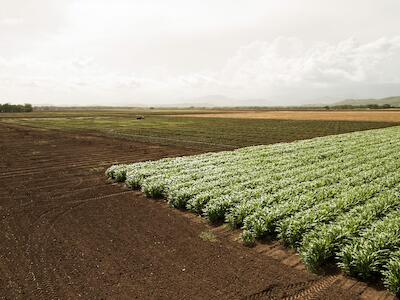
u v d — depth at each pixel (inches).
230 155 1221.1
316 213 530.9
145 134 2269.9
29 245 510.0
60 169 1109.1
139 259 460.1
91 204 717.9
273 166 978.7
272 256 462.9
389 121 3179.1
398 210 551.5
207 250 484.7
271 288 383.6
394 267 367.2
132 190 832.3
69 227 583.8
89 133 2363.4
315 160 1059.9
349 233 455.5
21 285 397.4
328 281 395.9
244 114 5767.7
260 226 512.7
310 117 4229.8
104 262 452.8
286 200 637.3
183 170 930.1
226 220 575.2
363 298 360.2
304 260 424.2
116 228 576.1
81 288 389.1
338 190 682.8
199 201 642.8
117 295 374.3
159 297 369.4
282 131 2401.6
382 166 915.4
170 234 546.3
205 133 2316.7
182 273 420.2
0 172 1059.3
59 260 459.8
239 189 715.4
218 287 386.9
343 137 1727.4
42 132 2463.1
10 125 3225.9
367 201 598.5
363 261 388.5
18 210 679.1
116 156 1385.3
